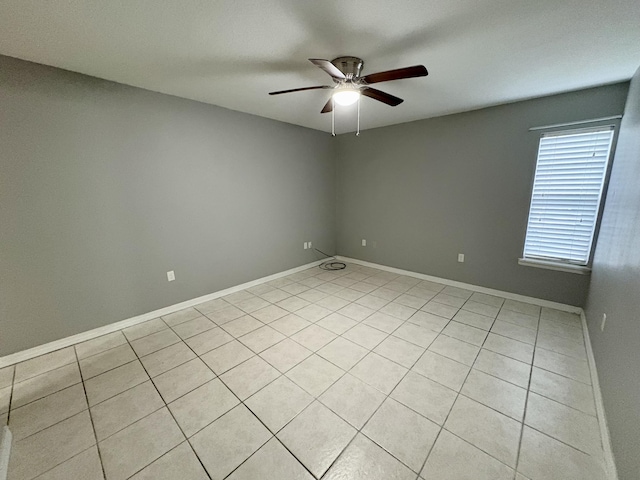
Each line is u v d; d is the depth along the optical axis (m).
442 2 1.37
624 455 1.13
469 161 3.35
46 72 2.08
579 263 2.78
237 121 3.34
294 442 1.45
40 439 1.48
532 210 3.00
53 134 2.15
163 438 1.48
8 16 1.45
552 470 1.29
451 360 2.12
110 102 2.40
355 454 1.38
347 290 3.62
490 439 1.45
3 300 2.06
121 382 1.92
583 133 2.61
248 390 1.83
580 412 1.62
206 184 3.14
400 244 4.20
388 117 3.57
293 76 2.29
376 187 4.33
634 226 1.50
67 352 2.27
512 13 1.45
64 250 2.29
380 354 2.20
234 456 1.38
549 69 2.13
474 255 3.48
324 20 1.52
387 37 1.69
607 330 1.73
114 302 2.60
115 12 1.43
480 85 2.46
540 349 2.24
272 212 3.93
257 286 3.81
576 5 1.38
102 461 1.36
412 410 1.65
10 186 2.02
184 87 2.54
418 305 3.11
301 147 4.18
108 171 2.45
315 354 2.21
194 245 3.13
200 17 1.48
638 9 1.40
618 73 2.19
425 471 1.29
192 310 3.06
